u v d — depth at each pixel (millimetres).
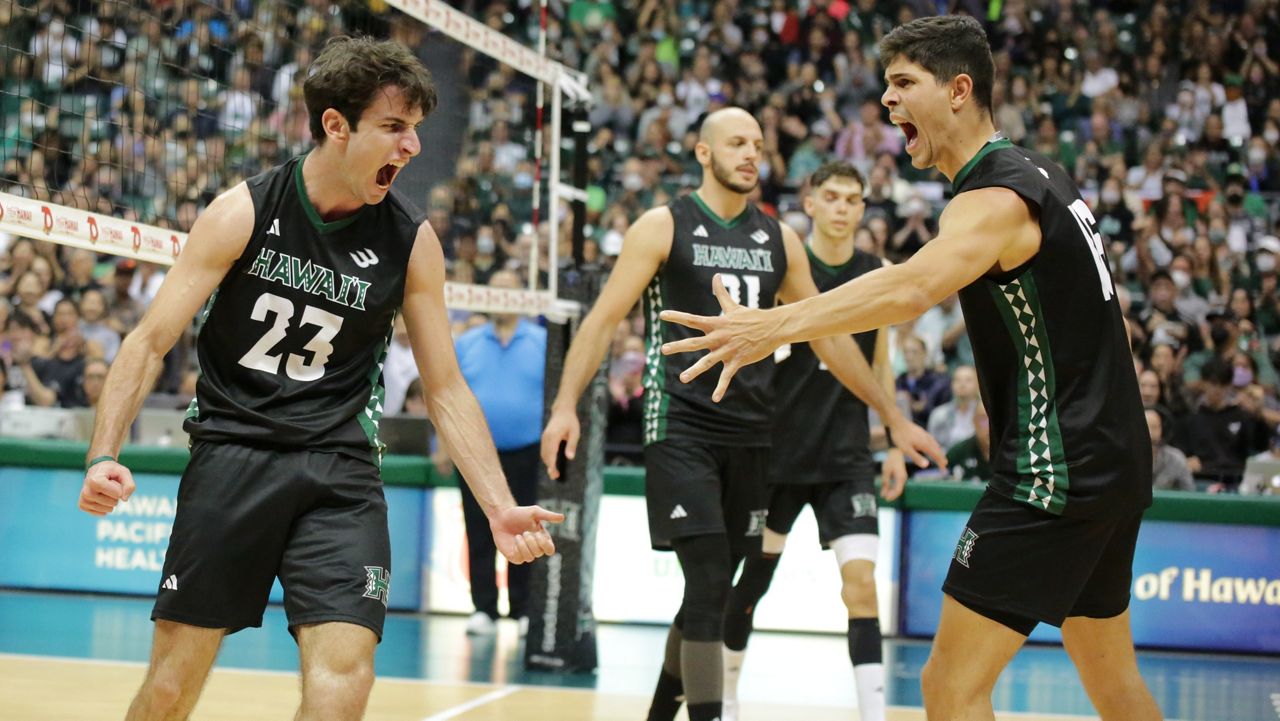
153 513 7961
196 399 2797
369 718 4836
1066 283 2715
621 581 7762
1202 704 5758
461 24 5426
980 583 2764
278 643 6613
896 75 2871
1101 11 14367
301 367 2775
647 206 12719
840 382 4859
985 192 2713
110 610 7430
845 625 7602
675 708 4387
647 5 14820
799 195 12891
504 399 7191
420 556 7984
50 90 9406
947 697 2795
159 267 11227
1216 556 7285
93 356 9680
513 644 6848
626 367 9461
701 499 4016
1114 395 2730
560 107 6637
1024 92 13539
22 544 8086
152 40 8430
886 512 7559
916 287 2646
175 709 2703
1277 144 13328
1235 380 10109
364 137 2613
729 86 13961
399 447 8055
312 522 2705
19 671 5590
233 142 7660
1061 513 2705
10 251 10656
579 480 6121
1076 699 5754
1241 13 14297
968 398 8773
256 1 7203
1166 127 13398
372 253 2783
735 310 2723
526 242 7309
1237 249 12164
